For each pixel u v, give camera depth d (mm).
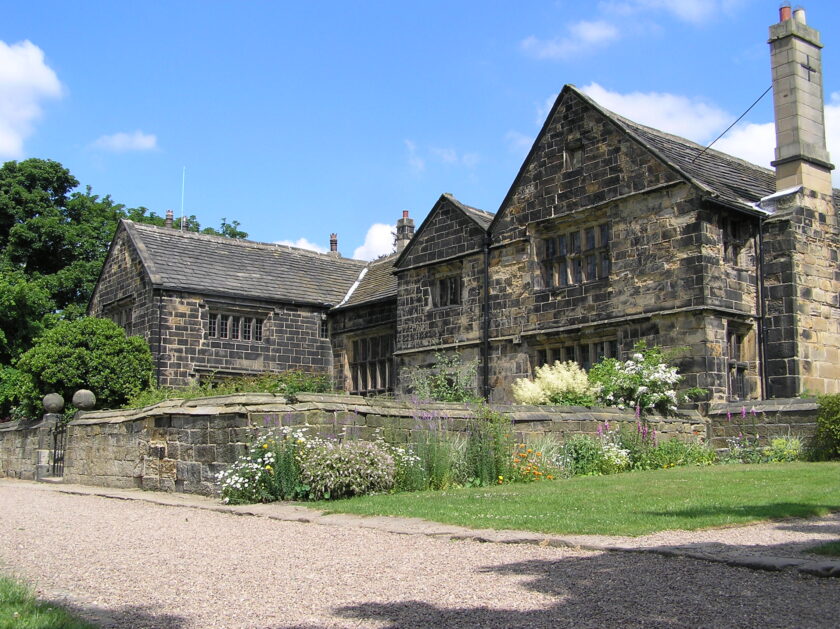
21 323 33562
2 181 42594
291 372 30578
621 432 18438
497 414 16391
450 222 27781
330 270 37031
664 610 6102
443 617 6164
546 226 24469
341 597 6898
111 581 7695
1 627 5758
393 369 31844
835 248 22391
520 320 24938
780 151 22328
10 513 13305
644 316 21406
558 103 24312
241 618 6316
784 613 5934
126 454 17719
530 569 7652
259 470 13961
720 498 11469
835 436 17594
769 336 21375
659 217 21484
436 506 11875
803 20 22578
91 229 43375
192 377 30812
